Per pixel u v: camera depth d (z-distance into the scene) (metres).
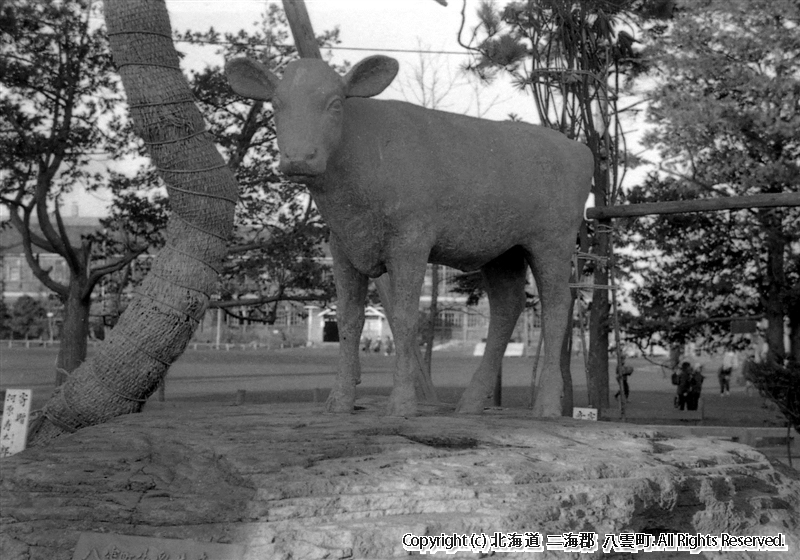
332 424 6.01
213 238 7.67
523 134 7.29
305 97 5.97
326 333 59.56
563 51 11.11
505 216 6.98
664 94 18.14
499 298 7.69
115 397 7.41
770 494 6.27
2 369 27.95
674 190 19.59
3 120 15.76
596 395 13.09
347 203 6.40
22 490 5.17
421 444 5.57
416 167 6.48
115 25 7.65
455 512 4.66
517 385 24.52
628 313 20.34
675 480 5.50
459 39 11.95
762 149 18.75
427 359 16.41
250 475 4.78
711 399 24.27
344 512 4.59
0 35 15.52
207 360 37.09
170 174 7.63
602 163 12.48
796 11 17.38
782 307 19.62
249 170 15.95
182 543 4.46
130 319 7.49
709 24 17.72
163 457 5.50
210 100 15.60
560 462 5.42
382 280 9.98
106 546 4.58
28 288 62.69
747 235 19.61
